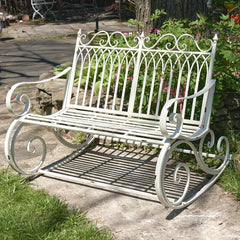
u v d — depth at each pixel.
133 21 4.39
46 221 2.63
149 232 2.57
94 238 2.44
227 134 3.91
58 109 4.37
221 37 4.06
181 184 3.26
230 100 3.95
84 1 17.11
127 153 3.91
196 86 3.29
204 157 3.65
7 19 14.62
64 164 3.65
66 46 10.25
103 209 2.85
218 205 2.89
